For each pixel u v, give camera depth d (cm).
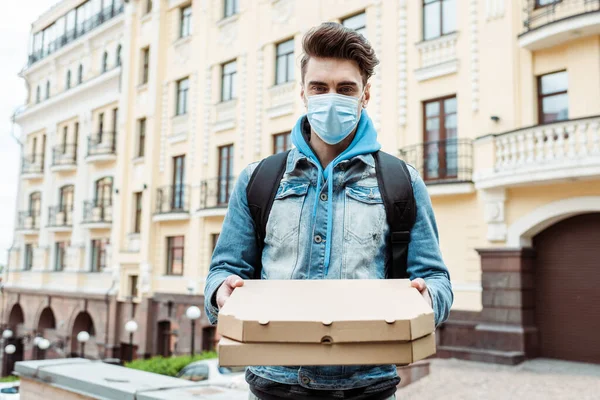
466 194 1227
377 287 142
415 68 1340
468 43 1245
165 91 2133
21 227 2975
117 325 2169
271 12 1753
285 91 1686
